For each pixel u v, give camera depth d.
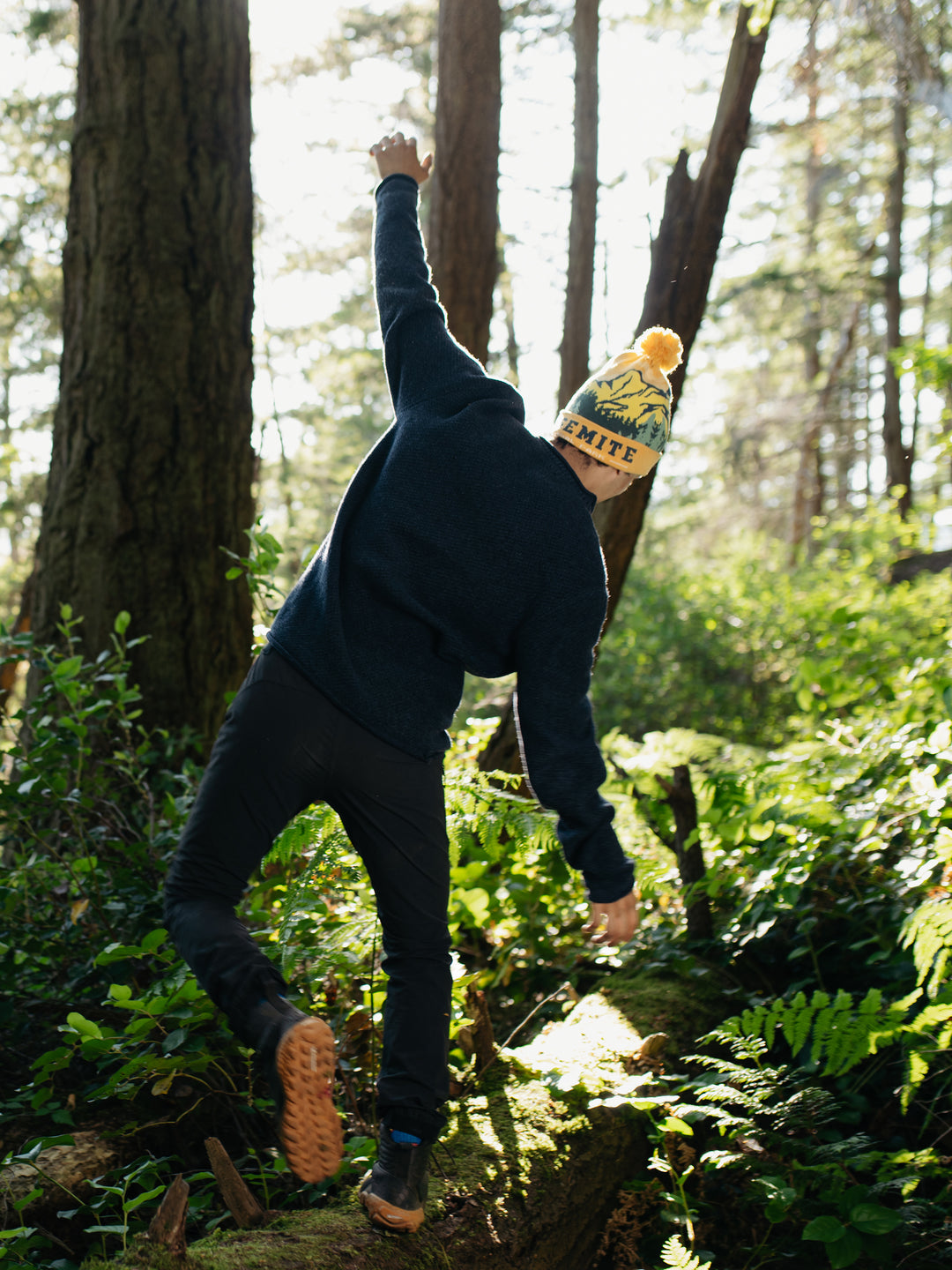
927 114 17.05
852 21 7.21
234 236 4.52
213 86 4.44
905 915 2.71
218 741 1.79
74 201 4.42
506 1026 3.22
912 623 7.29
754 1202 2.29
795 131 13.18
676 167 3.98
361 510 1.83
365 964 2.55
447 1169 1.99
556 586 1.78
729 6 10.17
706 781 3.30
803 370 26.66
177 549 4.29
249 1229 1.76
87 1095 2.08
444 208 5.16
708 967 3.07
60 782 2.77
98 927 2.77
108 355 4.29
